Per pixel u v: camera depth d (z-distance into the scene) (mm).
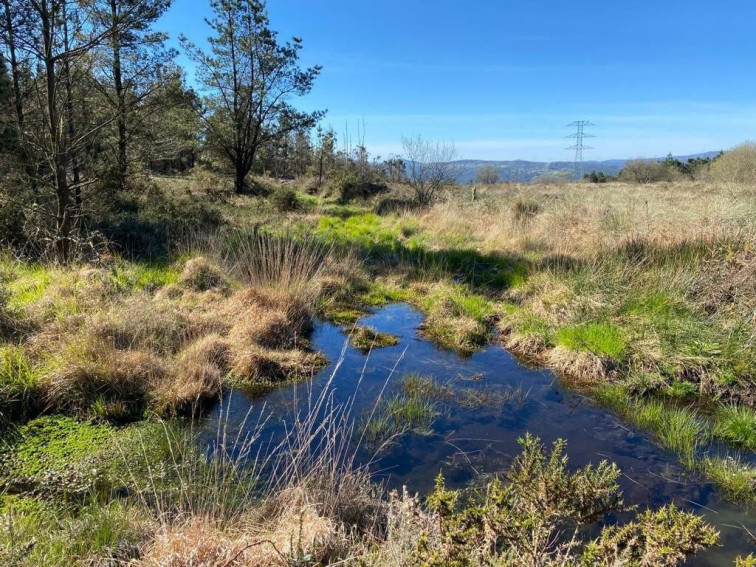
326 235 11258
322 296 7789
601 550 1991
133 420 4059
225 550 2184
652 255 7254
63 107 7527
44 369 4227
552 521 2795
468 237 11758
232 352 5348
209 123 20438
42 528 2588
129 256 8141
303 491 2826
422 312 7562
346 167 25828
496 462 3738
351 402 4598
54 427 3826
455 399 4805
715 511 3230
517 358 5930
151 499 3027
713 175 30703
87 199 9031
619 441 4113
